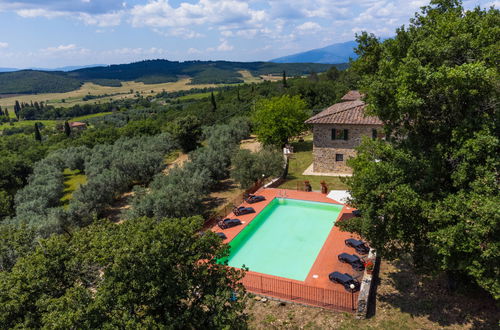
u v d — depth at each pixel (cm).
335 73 13162
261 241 2581
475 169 1330
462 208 1259
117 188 4066
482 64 1327
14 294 1140
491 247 1170
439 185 1473
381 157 1659
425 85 1365
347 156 3981
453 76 1250
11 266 1747
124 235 1204
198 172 3828
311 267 2123
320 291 1853
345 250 2316
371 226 1529
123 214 3150
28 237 1839
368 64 2345
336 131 3972
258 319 1678
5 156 6862
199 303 1256
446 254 1248
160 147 6147
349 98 5512
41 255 1268
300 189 3641
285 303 1778
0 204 4147
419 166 1470
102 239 1201
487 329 1471
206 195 3759
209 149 4781
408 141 1636
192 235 1305
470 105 1394
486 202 1189
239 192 3962
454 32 1530
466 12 1734
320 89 9738
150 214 3012
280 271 2147
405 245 1587
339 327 1580
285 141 5391
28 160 6328
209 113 10581
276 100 5491
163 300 1125
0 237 1780
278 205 3312
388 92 1563
